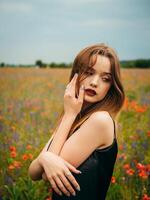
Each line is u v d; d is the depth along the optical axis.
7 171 3.29
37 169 1.42
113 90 1.47
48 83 9.23
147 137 4.52
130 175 3.17
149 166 3.06
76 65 1.49
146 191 2.94
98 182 1.36
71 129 1.46
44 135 4.47
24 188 2.92
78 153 1.34
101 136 1.35
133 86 8.97
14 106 6.41
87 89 1.44
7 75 8.83
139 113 5.77
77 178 1.33
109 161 1.37
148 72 10.07
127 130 4.93
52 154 1.37
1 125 4.61
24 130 4.75
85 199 1.33
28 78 9.38
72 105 1.43
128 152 3.93
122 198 2.95
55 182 1.34
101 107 1.46
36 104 6.71
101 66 1.42
